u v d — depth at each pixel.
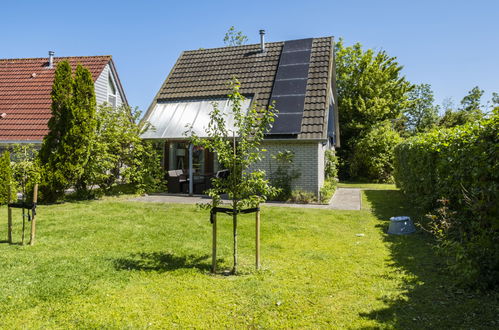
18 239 8.71
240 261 7.05
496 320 4.36
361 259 7.04
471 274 5.18
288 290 5.52
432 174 9.89
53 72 25.47
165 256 7.36
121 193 17.41
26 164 13.77
